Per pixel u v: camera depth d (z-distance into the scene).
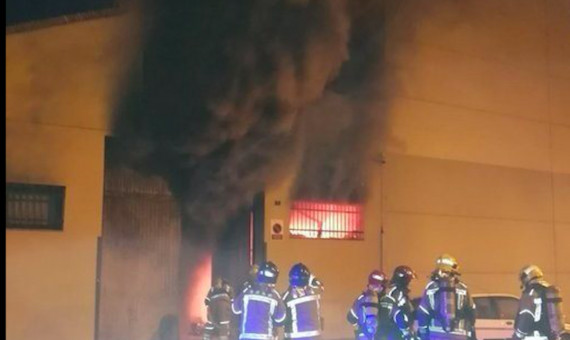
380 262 13.88
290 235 12.68
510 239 16.50
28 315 9.94
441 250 14.96
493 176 16.27
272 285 7.59
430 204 14.88
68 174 10.46
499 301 11.37
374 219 13.90
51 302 10.16
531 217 17.09
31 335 9.95
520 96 17.11
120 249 11.33
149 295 11.59
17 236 9.95
